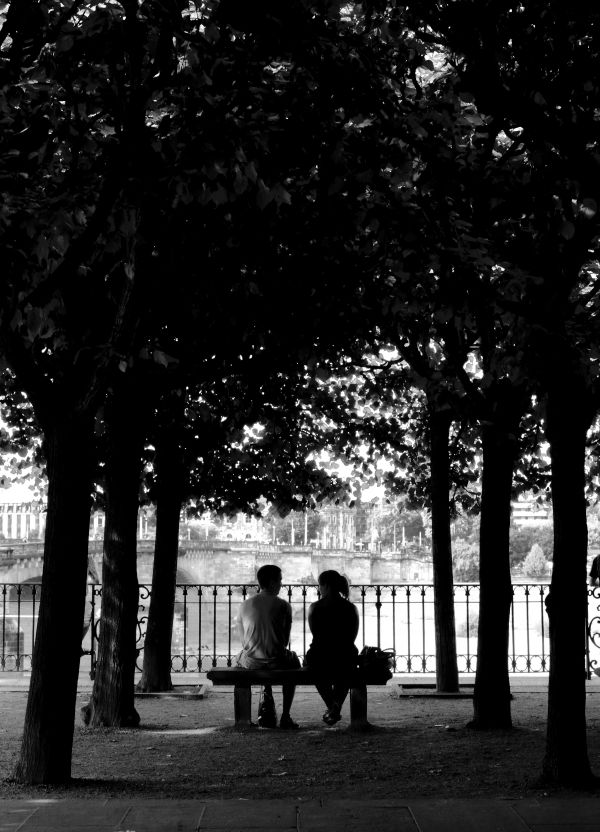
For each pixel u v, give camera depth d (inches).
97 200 326.6
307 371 541.6
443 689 596.1
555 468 332.5
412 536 4170.8
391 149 335.6
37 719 329.1
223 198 306.0
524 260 380.2
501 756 378.6
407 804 282.7
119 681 476.1
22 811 276.1
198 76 303.1
